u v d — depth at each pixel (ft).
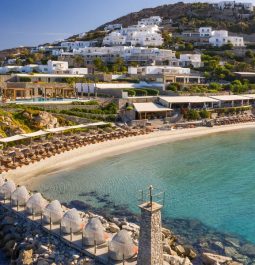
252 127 384.68
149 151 274.36
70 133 286.87
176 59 571.28
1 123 260.21
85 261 110.01
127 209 163.94
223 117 402.11
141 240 97.30
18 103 325.42
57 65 496.64
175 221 153.38
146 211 95.35
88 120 320.70
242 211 164.25
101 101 367.86
